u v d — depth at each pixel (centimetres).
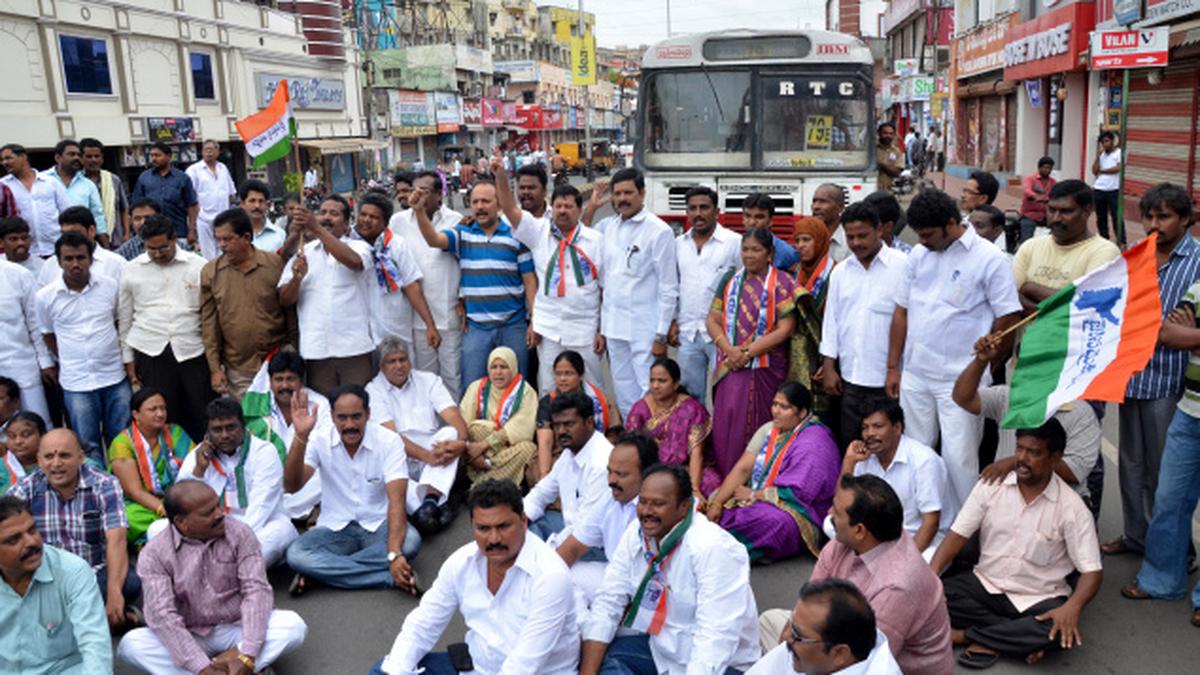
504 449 626
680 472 377
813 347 607
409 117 4503
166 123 2464
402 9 5616
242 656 419
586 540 459
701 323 645
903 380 531
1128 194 1766
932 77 3203
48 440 475
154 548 430
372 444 542
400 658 396
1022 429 430
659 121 1063
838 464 553
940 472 494
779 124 1036
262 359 655
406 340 690
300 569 528
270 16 3072
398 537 527
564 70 7506
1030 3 2295
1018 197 2280
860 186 1018
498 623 388
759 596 503
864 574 367
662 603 387
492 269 672
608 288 656
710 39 1039
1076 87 1995
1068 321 427
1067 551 436
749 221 633
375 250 655
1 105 1962
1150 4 1508
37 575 388
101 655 391
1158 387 482
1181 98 1524
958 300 499
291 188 793
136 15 2362
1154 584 476
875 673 284
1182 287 473
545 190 718
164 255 646
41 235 832
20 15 1983
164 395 663
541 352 679
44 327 658
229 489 532
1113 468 649
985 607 444
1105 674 419
